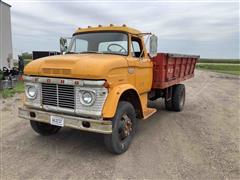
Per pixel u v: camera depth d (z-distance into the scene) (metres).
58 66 4.04
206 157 4.30
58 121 4.06
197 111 7.96
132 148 4.68
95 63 3.88
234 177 3.62
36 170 3.74
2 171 3.69
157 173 3.72
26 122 6.27
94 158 4.21
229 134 5.59
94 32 5.29
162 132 5.70
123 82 4.43
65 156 4.28
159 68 5.95
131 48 5.04
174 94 7.63
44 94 4.29
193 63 9.26
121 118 4.26
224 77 23.52
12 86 11.74
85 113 3.89
